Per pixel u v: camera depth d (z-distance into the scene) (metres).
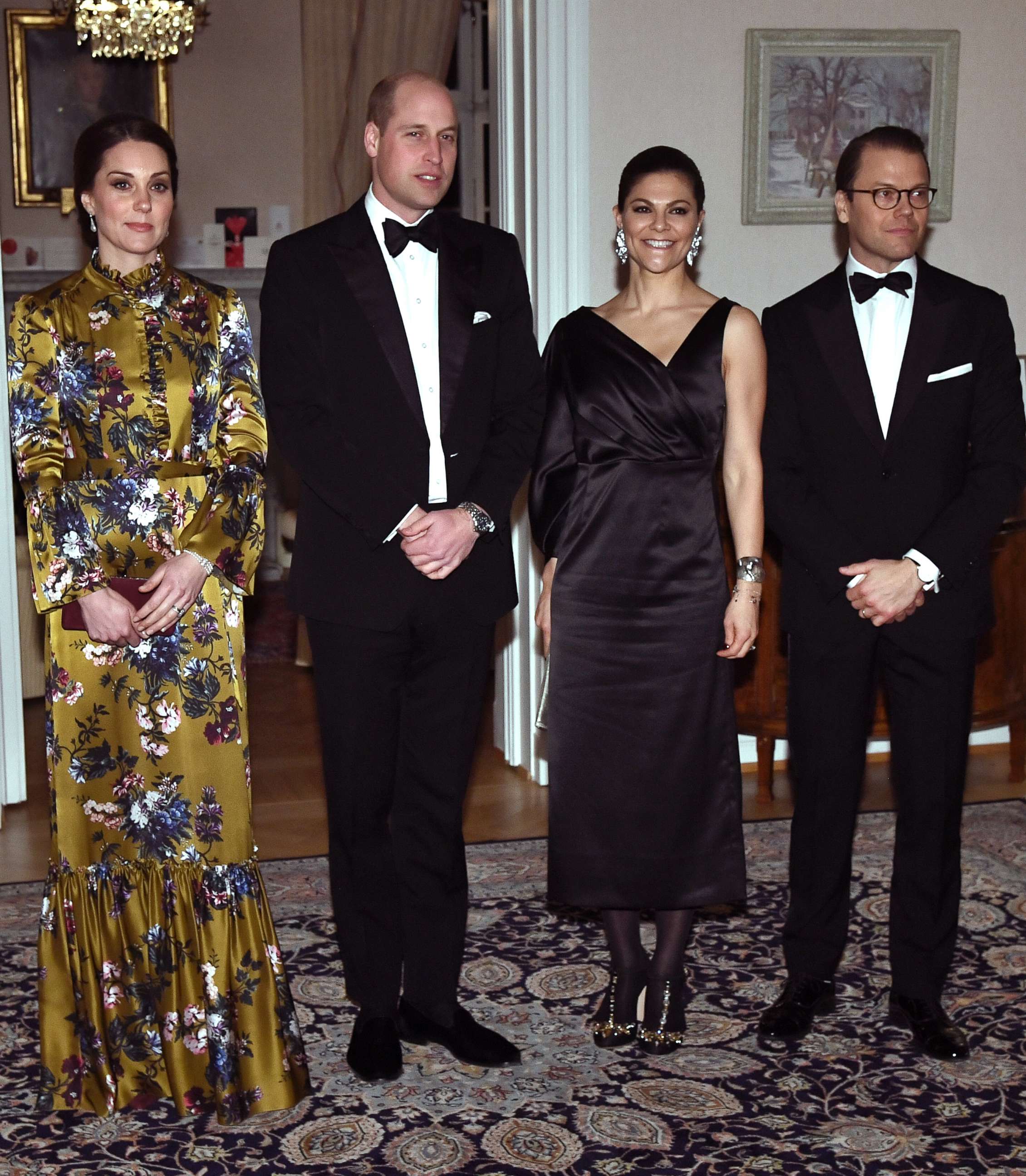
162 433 2.44
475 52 7.84
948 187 4.53
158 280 2.43
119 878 2.53
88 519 2.42
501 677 4.91
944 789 2.76
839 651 2.74
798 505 2.72
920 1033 2.82
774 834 4.08
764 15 4.34
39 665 5.78
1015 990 3.07
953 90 4.46
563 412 2.74
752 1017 2.97
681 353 2.66
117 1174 2.39
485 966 3.23
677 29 4.29
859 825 4.11
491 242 2.68
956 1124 2.54
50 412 2.42
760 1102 2.62
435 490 2.58
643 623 2.73
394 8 6.62
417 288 2.59
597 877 2.79
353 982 2.77
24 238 7.67
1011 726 4.55
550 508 2.77
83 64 7.64
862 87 4.43
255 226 7.94
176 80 7.79
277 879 3.78
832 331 2.73
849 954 3.26
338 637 2.59
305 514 2.66
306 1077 2.63
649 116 4.32
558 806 2.81
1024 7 4.49
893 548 2.70
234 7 7.79
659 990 2.83
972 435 2.74
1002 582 4.39
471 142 7.91
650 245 2.66
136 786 2.50
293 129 7.93
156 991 2.55
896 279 2.69
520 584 4.65
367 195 2.65
